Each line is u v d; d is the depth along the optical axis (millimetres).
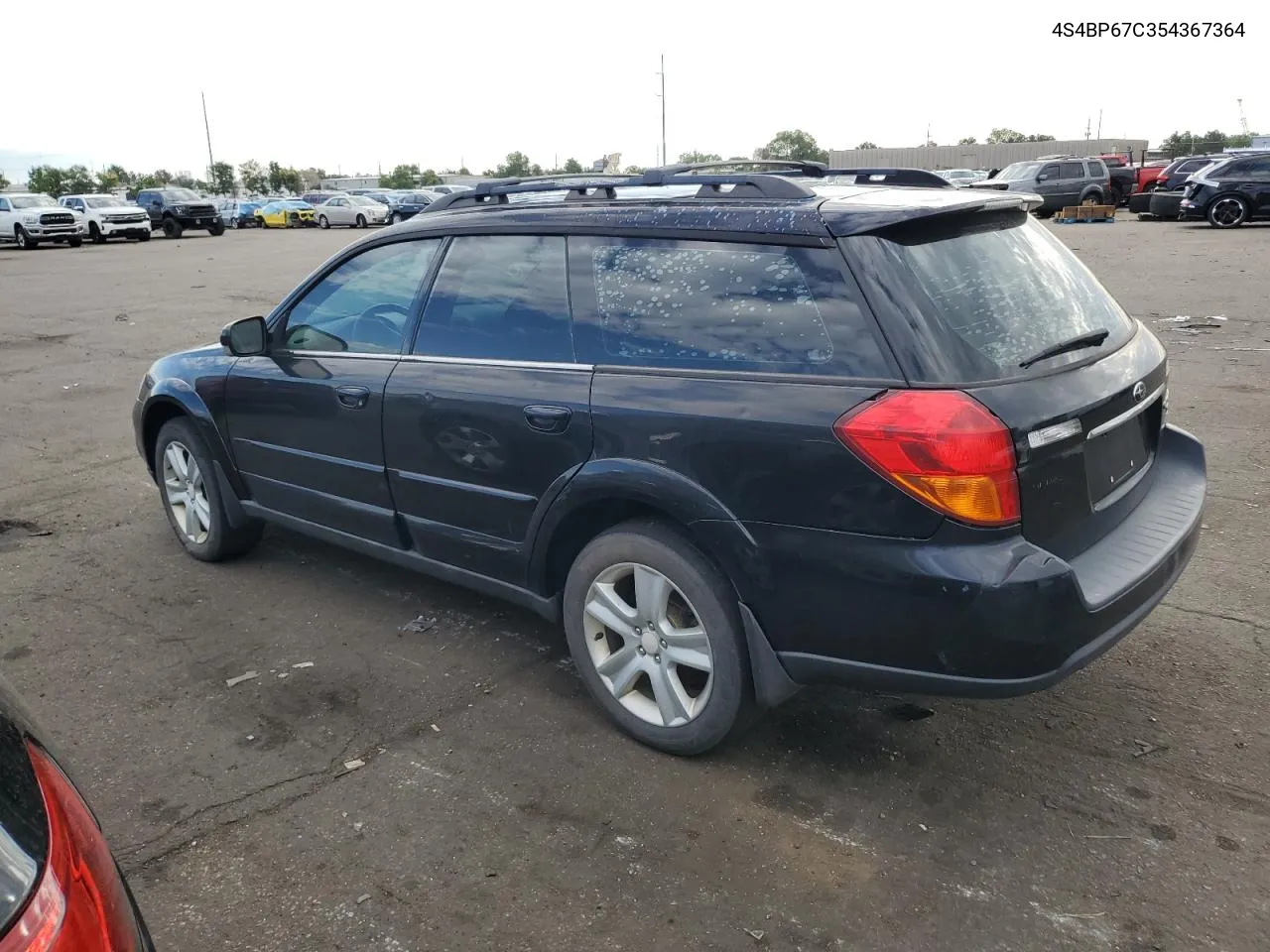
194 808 3107
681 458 2977
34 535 5633
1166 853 2783
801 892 2676
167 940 2572
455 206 4070
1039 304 3059
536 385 3355
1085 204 30359
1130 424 3215
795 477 2764
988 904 2613
